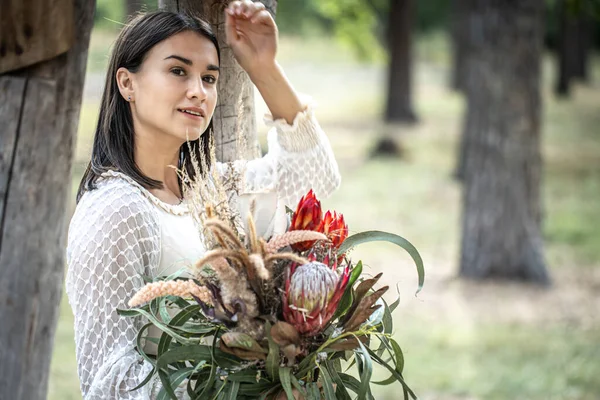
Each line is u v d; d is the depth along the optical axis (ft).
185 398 7.32
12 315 9.96
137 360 7.19
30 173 9.60
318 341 6.80
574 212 46.39
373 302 6.75
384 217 43.52
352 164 59.11
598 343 25.14
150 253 7.45
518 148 32.78
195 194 7.11
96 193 7.48
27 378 10.22
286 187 8.30
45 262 9.96
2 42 8.95
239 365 6.85
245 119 9.43
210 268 6.88
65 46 9.15
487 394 20.45
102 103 7.83
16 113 9.40
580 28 119.65
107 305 7.22
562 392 20.76
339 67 119.34
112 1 64.13
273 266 6.66
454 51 101.09
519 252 32.83
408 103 77.51
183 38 7.57
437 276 33.01
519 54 32.58
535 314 28.48
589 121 84.48
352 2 61.93
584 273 34.19
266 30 7.84
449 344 24.61
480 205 33.12
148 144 7.77
